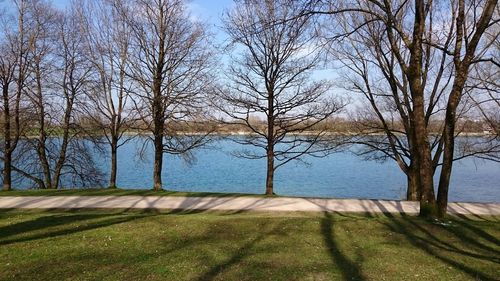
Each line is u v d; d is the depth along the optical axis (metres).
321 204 16.56
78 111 23.91
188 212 15.18
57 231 10.10
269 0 18.94
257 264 7.45
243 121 21.67
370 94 21.34
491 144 20.59
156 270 7.10
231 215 13.67
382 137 21.61
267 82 19.75
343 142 21.06
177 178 35.16
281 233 9.84
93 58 33.38
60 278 6.71
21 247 8.55
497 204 17.25
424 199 11.59
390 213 14.95
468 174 37.47
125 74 20.77
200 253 8.11
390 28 11.96
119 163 45.62
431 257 8.02
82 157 26.11
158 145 20.94
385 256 8.05
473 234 9.73
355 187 30.55
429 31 18.39
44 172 24.80
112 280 6.62
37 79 23.42
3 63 22.05
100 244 8.77
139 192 19.19
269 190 20.27
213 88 20.98
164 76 20.25
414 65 11.37
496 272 7.19
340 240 9.24
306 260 7.73
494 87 21.27
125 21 22.75
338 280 6.68
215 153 56.78
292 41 19.81
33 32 22.86
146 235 9.55
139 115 22.42
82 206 15.85
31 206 15.80
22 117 23.16
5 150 22.75
